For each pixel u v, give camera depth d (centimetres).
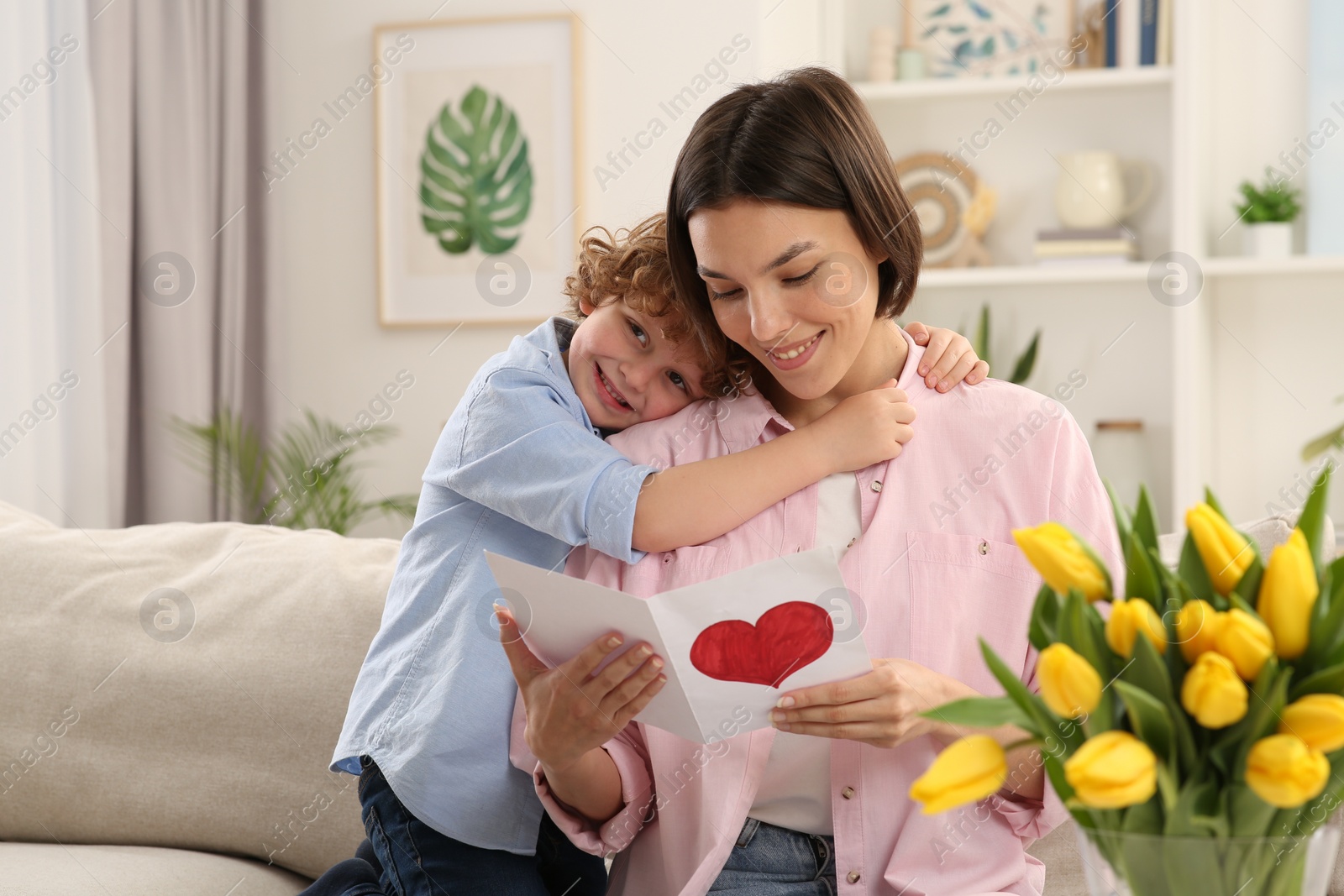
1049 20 318
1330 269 279
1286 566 66
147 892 137
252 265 323
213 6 303
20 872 140
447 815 116
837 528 114
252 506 306
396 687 122
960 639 109
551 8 307
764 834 108
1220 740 66
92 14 271
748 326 109
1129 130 314
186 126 291
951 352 121
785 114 105
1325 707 63
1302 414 299
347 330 325
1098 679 65
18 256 254
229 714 152
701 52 296
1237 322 303
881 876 104
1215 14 303
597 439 117
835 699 95
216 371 306
